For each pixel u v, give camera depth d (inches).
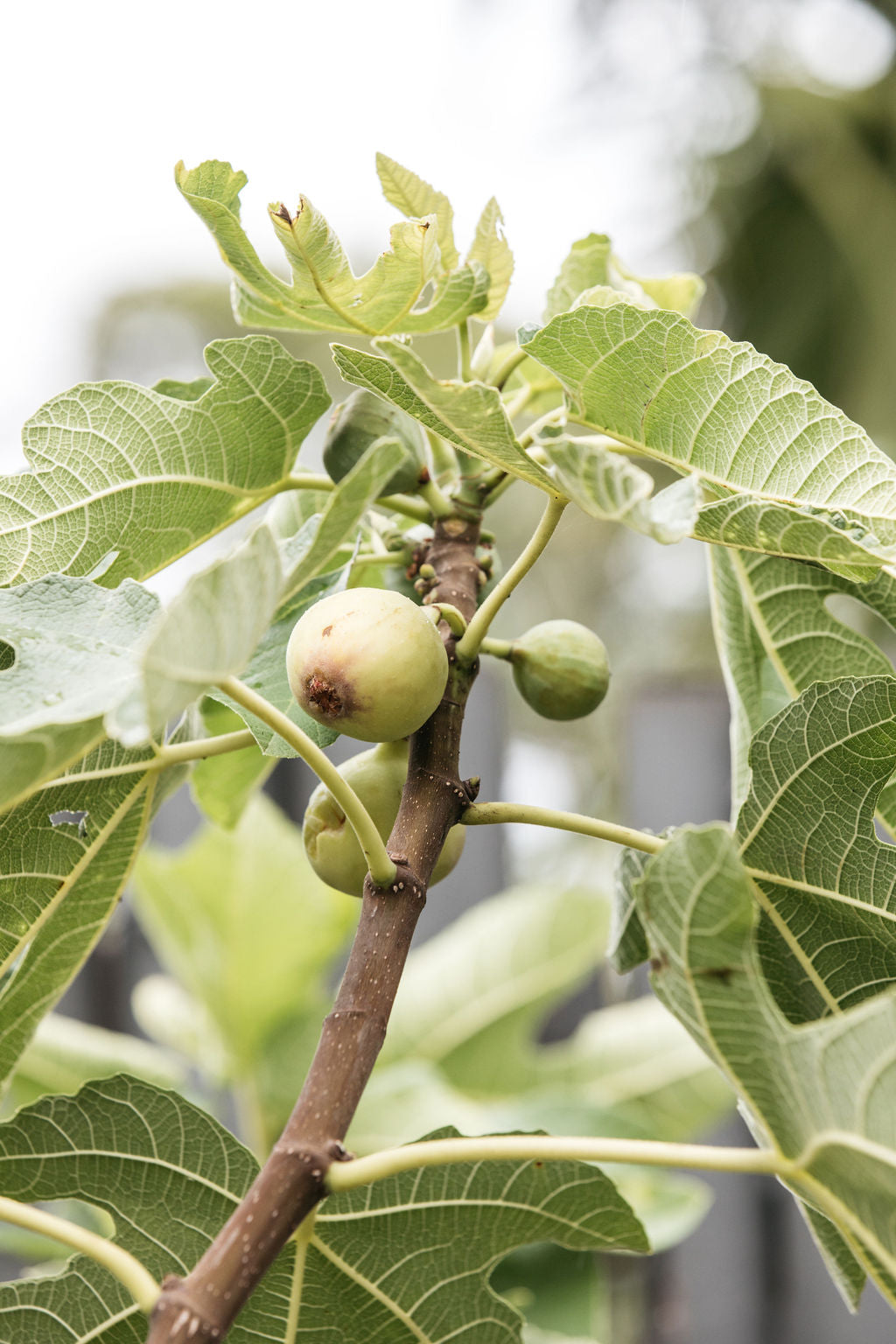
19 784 30.6
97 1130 34.3
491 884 75.2
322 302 36.1
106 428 35.6
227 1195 34.5
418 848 32.9
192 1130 34.3
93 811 35.4
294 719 35.2
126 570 37.2
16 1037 36.7
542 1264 56.1
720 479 34.4
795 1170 31.5
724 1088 63.5
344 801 31.8
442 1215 34.6
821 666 38.9
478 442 33.0
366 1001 31.7
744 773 37.9
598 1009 78.6
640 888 30.9
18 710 31.2
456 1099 58.1
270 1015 62.7
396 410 36.4
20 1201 34.8
